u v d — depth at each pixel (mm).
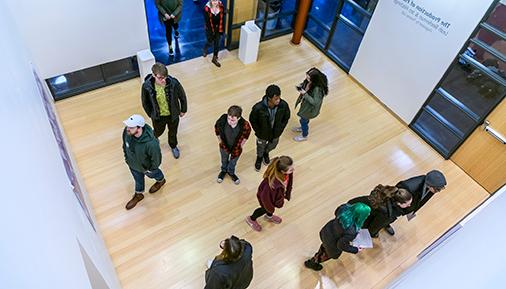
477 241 1142
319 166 4863
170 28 5688
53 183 1576
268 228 4145
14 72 1517
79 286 1256
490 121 4578
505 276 777
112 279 2812
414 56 5113
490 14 4180
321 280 3809
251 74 5984
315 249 4027
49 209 1222
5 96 1070
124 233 3885
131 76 5539
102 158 4504
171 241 3891
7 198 732
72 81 5242
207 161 4668
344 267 3939
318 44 6691
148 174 3908
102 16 4688
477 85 4629
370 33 5613
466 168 5039
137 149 3389
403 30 5129
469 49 4531
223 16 5496
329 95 5934
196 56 6133
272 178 3275
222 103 5414
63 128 4727
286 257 3932
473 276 945
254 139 5047
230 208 4250
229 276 2529
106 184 4266
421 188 3543
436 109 5242
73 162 3971
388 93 5695
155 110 3904
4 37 1617
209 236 3982
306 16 6344
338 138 5270
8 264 584
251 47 5930
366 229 3395
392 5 5133
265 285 3699
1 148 825
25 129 1284
